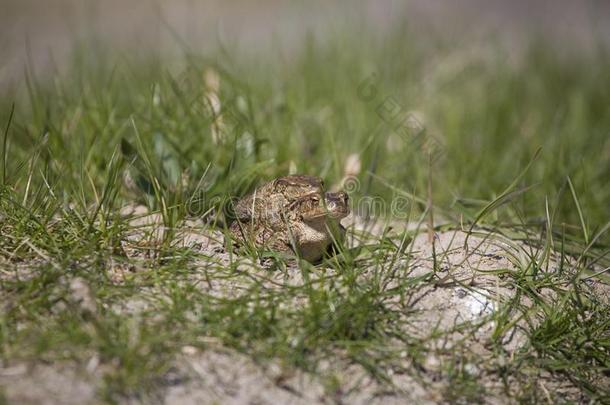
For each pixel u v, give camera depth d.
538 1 16.94
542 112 9.20
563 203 6.41
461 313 4.12
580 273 4.42
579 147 7.83
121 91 7.50
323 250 4.70
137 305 3.84
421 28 11.91
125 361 3.36
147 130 5.81
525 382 3.87
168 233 4.38
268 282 4.13
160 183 5.04
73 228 4.34
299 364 3.62
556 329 4.10
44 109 6.54
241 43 11.77
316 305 3.78
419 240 5.08
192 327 3.65
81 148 5.20
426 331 3.96
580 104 9.20
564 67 11.14
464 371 3.78
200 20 14.41
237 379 3.52
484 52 11.02
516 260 4.67
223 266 4.27
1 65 9.07
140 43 9.34
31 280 3.86
